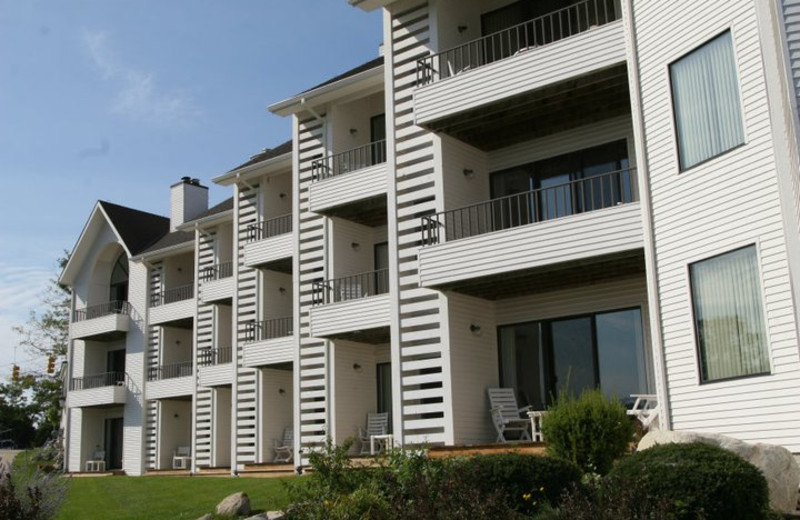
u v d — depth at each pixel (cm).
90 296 4203
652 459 902
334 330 2105
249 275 2867
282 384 2764
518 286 1811
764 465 1030
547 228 1625
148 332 3806
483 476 984
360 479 1191
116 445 4000
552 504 967
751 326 1252
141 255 3797
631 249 1521
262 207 2864
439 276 1753
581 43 1616
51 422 5725
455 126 1845
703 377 1331
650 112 1470
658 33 1460
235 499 1354
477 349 1870
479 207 1941
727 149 1310
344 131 2377
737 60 1290
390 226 1955
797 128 1170
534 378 1862
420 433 1856
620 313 1756
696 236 1355
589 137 1827
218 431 3147
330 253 2264
